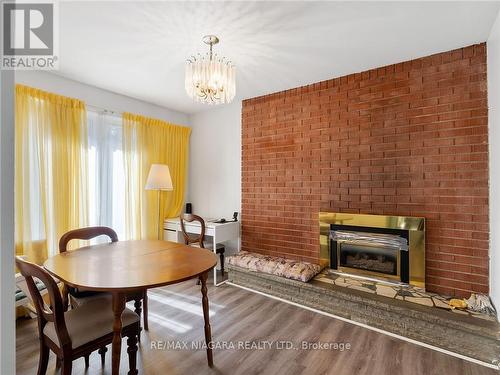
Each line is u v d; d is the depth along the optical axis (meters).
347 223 2.96
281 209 3.50
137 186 3.67
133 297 2.21
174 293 3.06
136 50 2.41
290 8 1.84
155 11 1.87
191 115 4.50
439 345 2.08
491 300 2.19
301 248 3.35
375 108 2.82
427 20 1.98
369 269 2.86
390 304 2.29
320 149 3.18
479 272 2.32
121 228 3.57
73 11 1.86
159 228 3.93
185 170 4.41
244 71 2.88
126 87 3.29
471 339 1.98
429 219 2.55
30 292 1.52
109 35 2.17
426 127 2.56
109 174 3.42
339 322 2.43
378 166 2.81
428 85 2.55
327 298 2.64
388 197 2.75
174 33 2.14
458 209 2.41
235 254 3.59
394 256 2.72
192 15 1.92
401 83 2.68
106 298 1.88
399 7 1.83
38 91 2.70
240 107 3.90
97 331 1.52
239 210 3.92
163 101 3.84
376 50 2.44
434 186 2.52
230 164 4.03
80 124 3.04
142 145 3.72
